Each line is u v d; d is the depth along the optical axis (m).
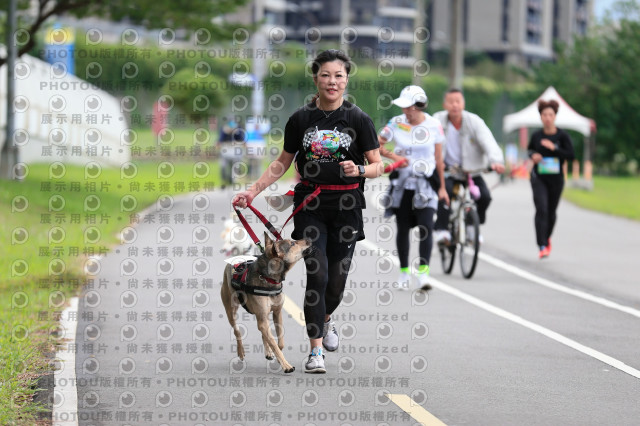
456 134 15.55
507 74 91.06
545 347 10.62
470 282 15.38
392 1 107.62
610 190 43.75
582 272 16.86
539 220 18.23
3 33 33.06
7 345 9.63
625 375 9.38
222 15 30.59
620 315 12.76
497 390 8.68
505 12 119.50
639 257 19.17
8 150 28.11
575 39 60.31
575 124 42.19
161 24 29.53
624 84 58.94
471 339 10.95
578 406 8.19
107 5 29.92
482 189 15.78
